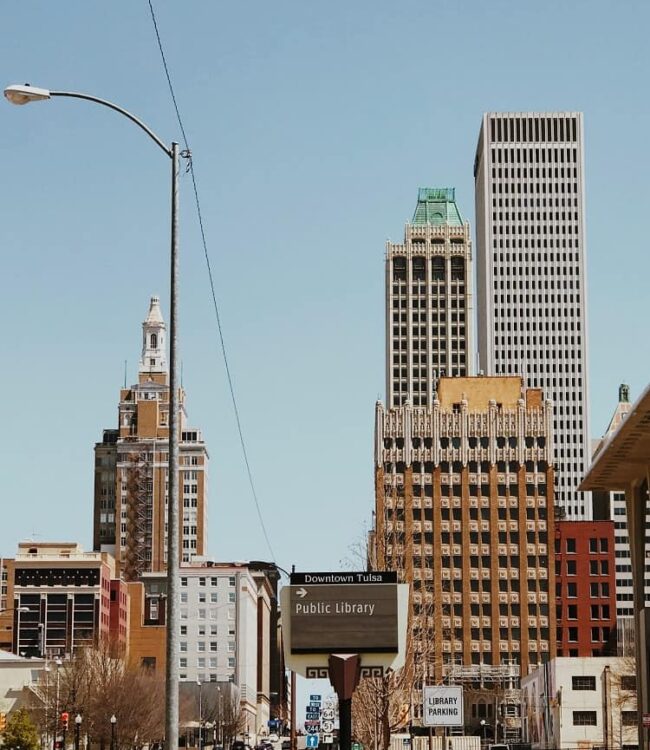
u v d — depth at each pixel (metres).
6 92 42.09
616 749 166.62
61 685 179.88
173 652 43.22
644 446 110.12
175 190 45.25
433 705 69.00
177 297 44.72
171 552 43.62
